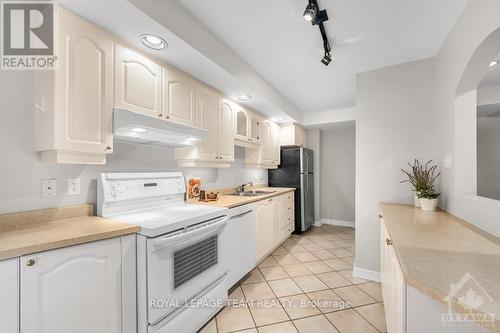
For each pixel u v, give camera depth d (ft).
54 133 3.73
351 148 14.89
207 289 5.56
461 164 5.31
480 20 4.20
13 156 4.06
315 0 4.50
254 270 8.43
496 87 9.24
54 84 3.74
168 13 4.46
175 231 4.61
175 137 5.81
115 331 3.87
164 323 4.37
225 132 8.07
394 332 3.57
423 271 2.45
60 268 3.26
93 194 5.21
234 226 6.97
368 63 7.34
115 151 5.73
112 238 3.87
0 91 3.94
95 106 4.21
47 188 4.47
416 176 6.48
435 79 6.76
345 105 12.17
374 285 7.26
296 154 13.19
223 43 6.18
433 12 4.96
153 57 5.40
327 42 5.85
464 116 5.30
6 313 2.82
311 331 5.22
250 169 12.01
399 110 7.28
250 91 7.80
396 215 5.42
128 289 4.08
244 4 4.75
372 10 4.91
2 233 3.62
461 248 3.16
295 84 9.19
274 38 5.99
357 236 7.87
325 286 7.23
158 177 6.33
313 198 15.03
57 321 3.22
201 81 6.93
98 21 4.17
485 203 4.05
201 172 8.63
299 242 11.66
